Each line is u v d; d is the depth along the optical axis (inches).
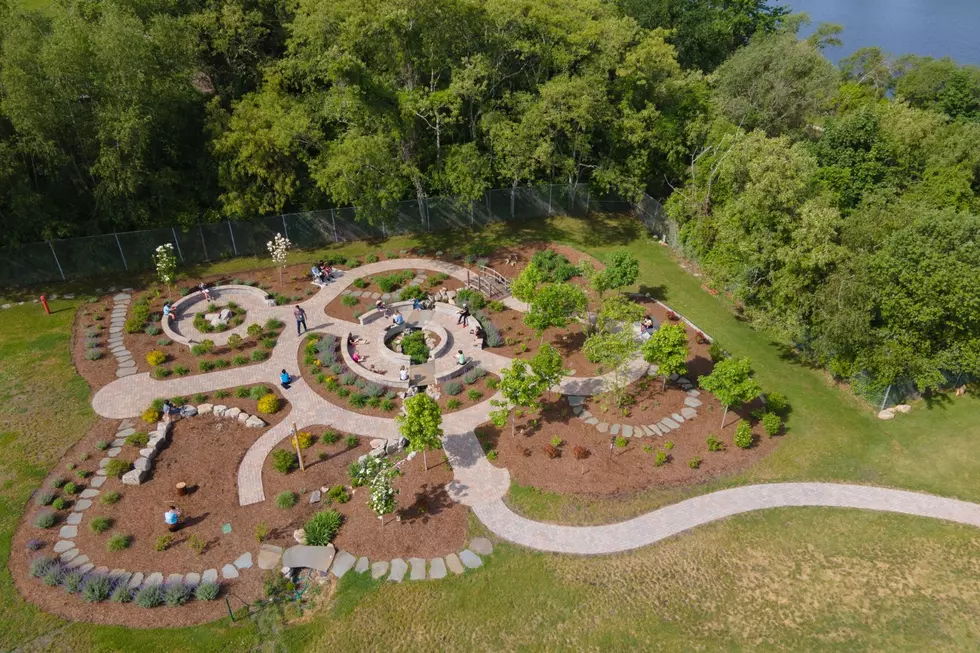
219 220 2079.2
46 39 1717.5
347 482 1285.7
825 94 2367.1
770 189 1498.5
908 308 1346.0
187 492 1248.2
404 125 2090.3
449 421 1438.2
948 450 1397.6
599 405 1497.3
